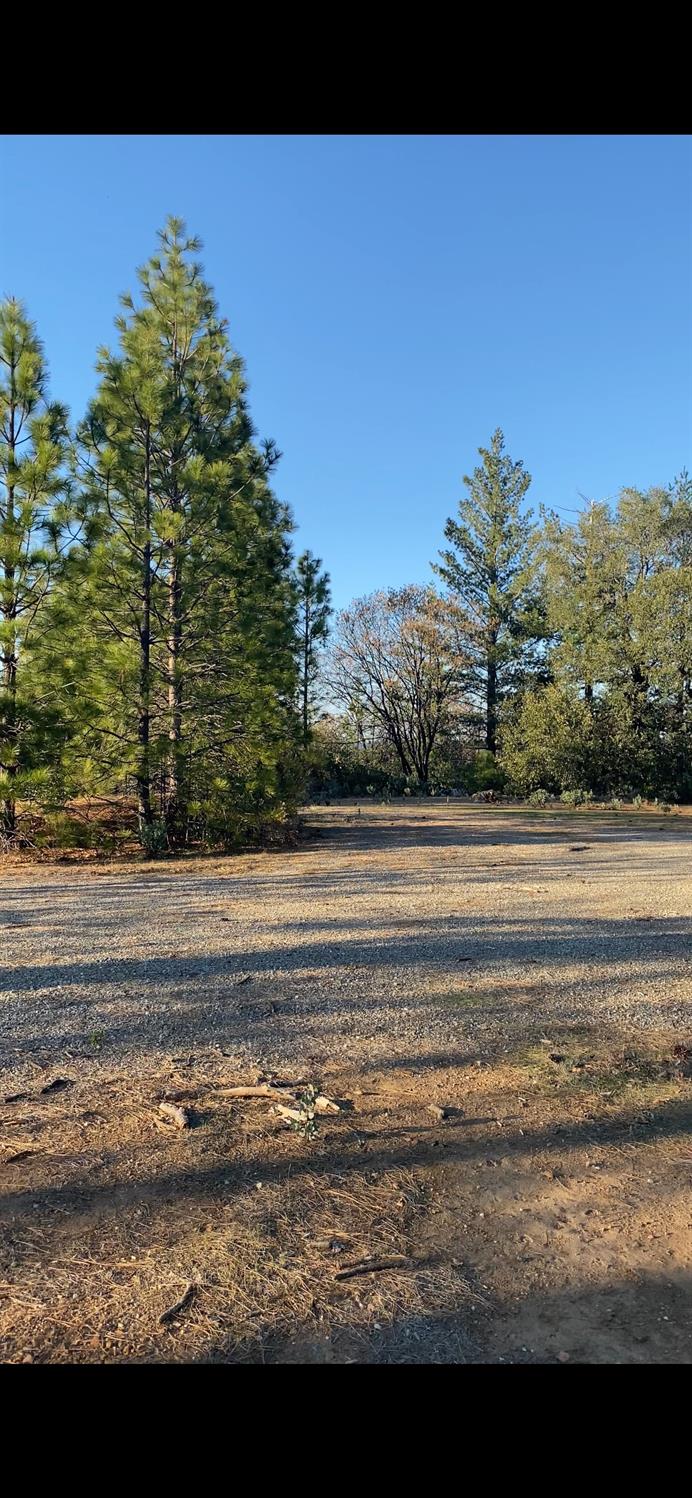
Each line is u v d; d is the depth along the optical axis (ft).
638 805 78.54
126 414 39.78
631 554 96.27
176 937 19.67
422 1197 8.07
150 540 40.24
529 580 112.47
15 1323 6.28
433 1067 11.40
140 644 41.29
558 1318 6.40
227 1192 8.13
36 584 39.29
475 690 120.47
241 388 47.88
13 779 37.55
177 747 40.01
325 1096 10.35
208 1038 12.56
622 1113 10.00
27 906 25.03
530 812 71.31
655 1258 7.13
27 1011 13.87
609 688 93.66
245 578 46.34
